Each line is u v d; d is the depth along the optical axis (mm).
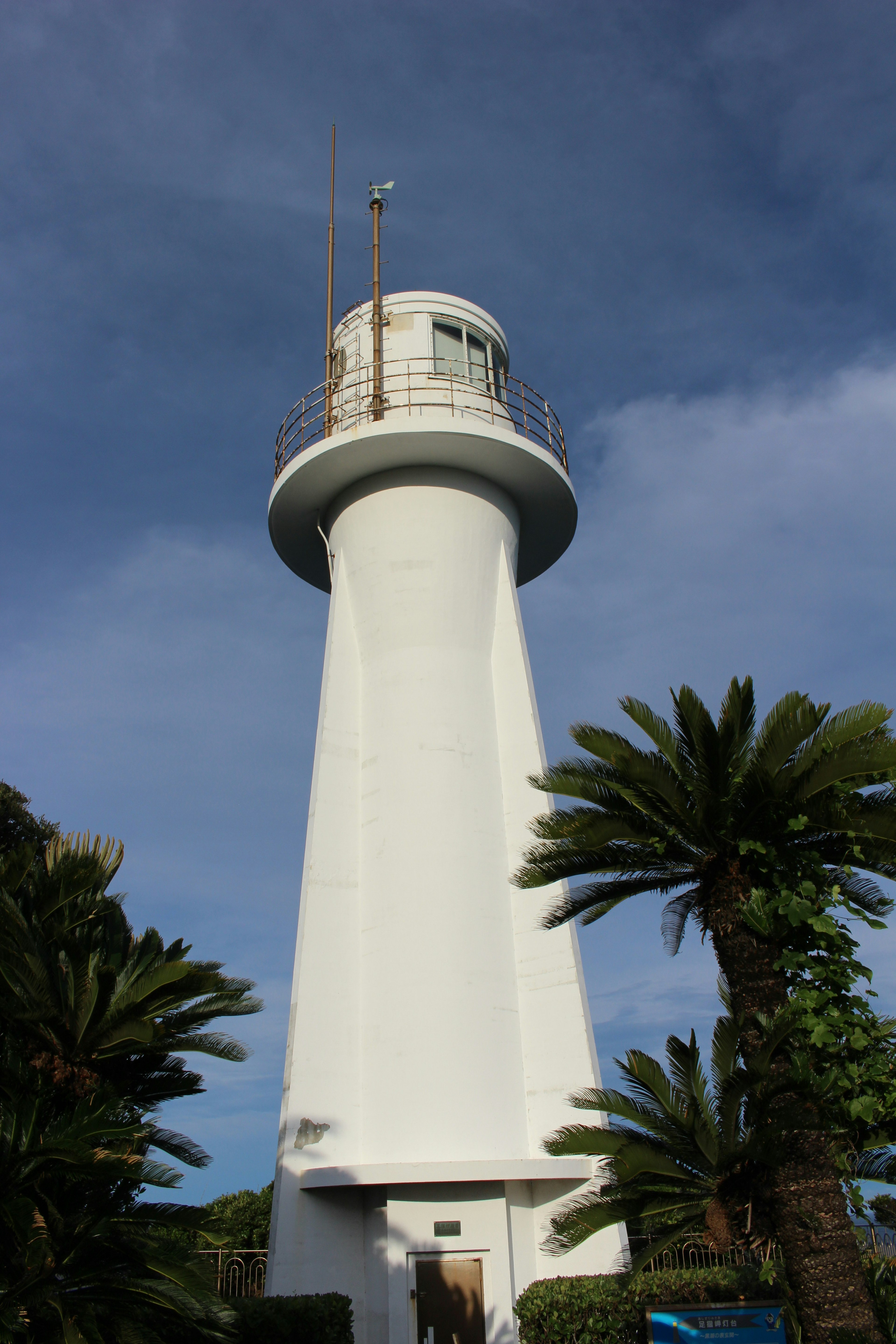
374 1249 17391
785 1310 13344
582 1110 17766
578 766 14422
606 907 14820
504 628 22016
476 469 22281
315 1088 18156
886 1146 13555
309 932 19203
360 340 24484
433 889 19328
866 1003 13383
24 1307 11977
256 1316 15148
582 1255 17406
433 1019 18406
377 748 20766
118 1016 14117
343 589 22406
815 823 13578
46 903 15219
